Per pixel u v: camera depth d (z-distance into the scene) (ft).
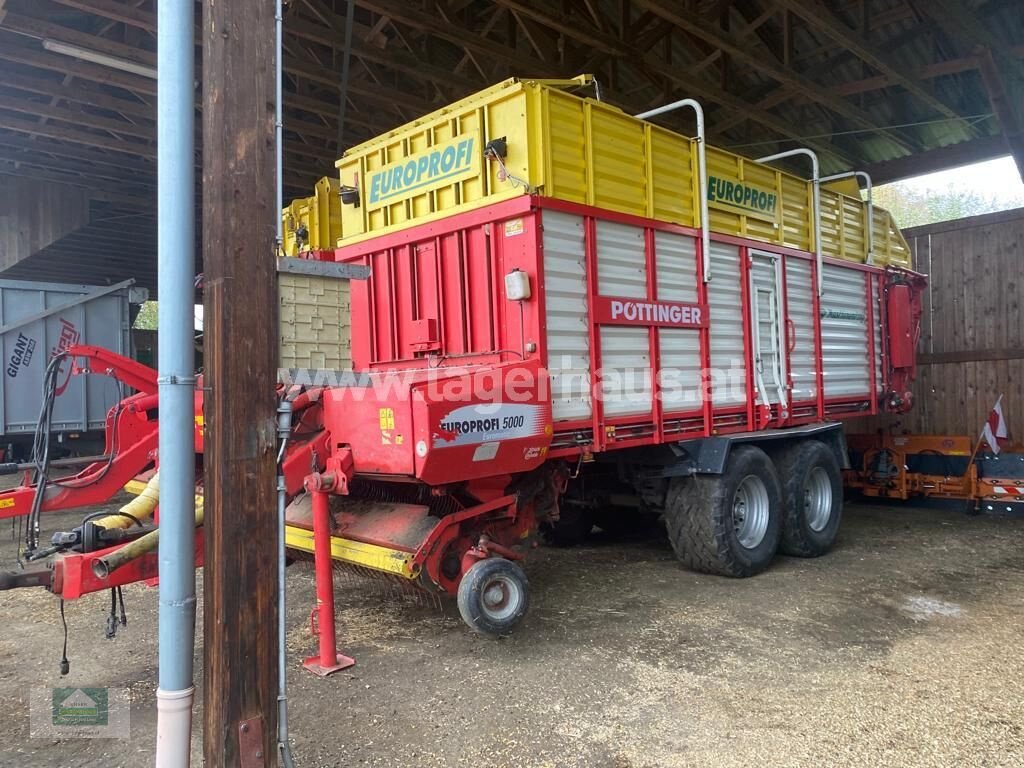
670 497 18.79
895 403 26.94
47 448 13.07
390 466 12.56
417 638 14.76
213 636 7.97
